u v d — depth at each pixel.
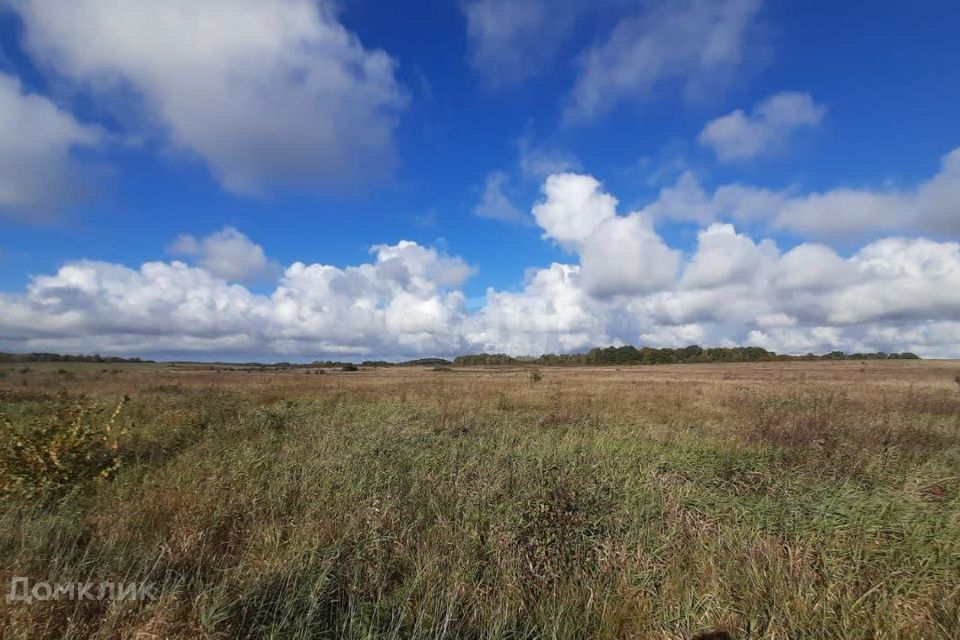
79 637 3.10
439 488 5.94
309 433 9.24
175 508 5.11
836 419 9.84
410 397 17.45
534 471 6.55
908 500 5.37
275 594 3.60
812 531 4.77
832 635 3.35
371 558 4.29
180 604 3.39
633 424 11.12
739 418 11.77
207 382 27.23
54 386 22.03
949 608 3.54
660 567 4.21
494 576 4.12
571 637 3.37
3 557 3.87
